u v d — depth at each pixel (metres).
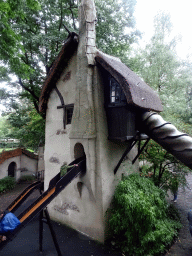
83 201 6.38
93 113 5.81
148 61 13.08
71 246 5.69
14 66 5.83
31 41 9.16
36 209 4.35
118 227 5.41
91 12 6.09
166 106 9.99
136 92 5.16
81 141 5.92
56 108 7.55
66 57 6.85
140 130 6.01
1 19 5.02
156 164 7.75
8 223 4.14
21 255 5.35
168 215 7.14
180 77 12.88
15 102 11.05
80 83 6.05
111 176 6.09
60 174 5.46
